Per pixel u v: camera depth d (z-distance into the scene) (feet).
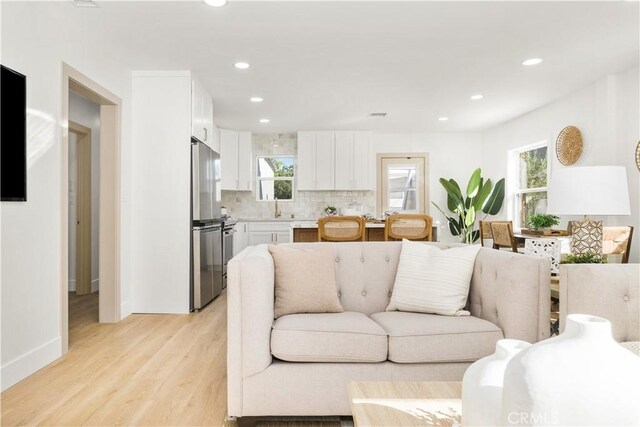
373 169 22.29
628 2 8.56
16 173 7.32
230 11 8.92
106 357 8.69
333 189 21.98
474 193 21.74
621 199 7.23
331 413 5.87
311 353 5.86
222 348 9.27
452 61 11.94
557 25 9.62
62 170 8.80
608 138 12.91
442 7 8.76
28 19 7.77
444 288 6.96
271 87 14.40
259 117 18.92
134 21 9.36
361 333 5.93
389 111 17.88
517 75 13.12
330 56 11.55
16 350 7.40
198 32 9.97
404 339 5.93
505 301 6.22
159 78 12.67
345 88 14.55
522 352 2.42
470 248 7.41
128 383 7.34
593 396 2.08
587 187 7.26
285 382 5.84
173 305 12.66
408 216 11.85
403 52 11.25
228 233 17.49
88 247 15.57
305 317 6.42
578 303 5.51
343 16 9.17
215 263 14.85
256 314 5.83
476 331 6.06
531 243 7.51
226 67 12.41
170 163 12.69
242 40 10.44
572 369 2.16
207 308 13.34
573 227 7.70
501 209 20.54
